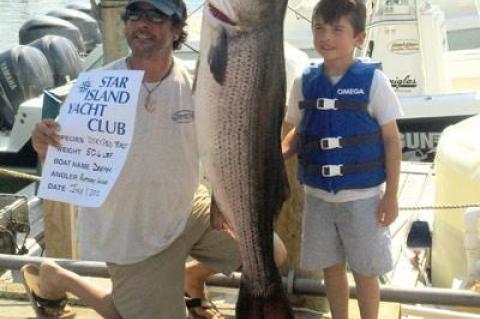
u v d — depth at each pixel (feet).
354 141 11.30
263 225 10.88
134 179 11.16
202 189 12.52
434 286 20.35
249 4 9.83
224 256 12.02
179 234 11.51
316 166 11.58
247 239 10.89
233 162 10.47
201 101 10.26
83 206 10.84
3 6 110.83
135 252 11.43
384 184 11.80
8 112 37.93
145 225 11.38
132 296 11.61
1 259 13.71
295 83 11.84
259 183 10.68
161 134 11.14
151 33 10.85
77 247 16.99
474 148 19.06
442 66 34.22
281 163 10.83
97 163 10.90
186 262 12.91
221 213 10.91
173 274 11.64
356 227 11.48
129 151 10.87
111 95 10.94
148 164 11.14
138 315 11.60
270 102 10.37
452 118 33.32
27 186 32.48
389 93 11.25
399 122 33.71
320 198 11.70
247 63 10.06
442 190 19.61
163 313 11.59
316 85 11.48
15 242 20.85
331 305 12.21
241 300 11.10
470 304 12.34
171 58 11.27
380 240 11.53
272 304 10.96
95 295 12.32
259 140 10.47
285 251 12.53
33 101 35.09
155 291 11.53
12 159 34.73
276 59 10.24
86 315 13.44
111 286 13.14
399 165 11.34
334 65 11.35
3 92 37.91
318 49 11.30
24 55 38.37
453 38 44.91
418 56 33.94
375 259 11.51
